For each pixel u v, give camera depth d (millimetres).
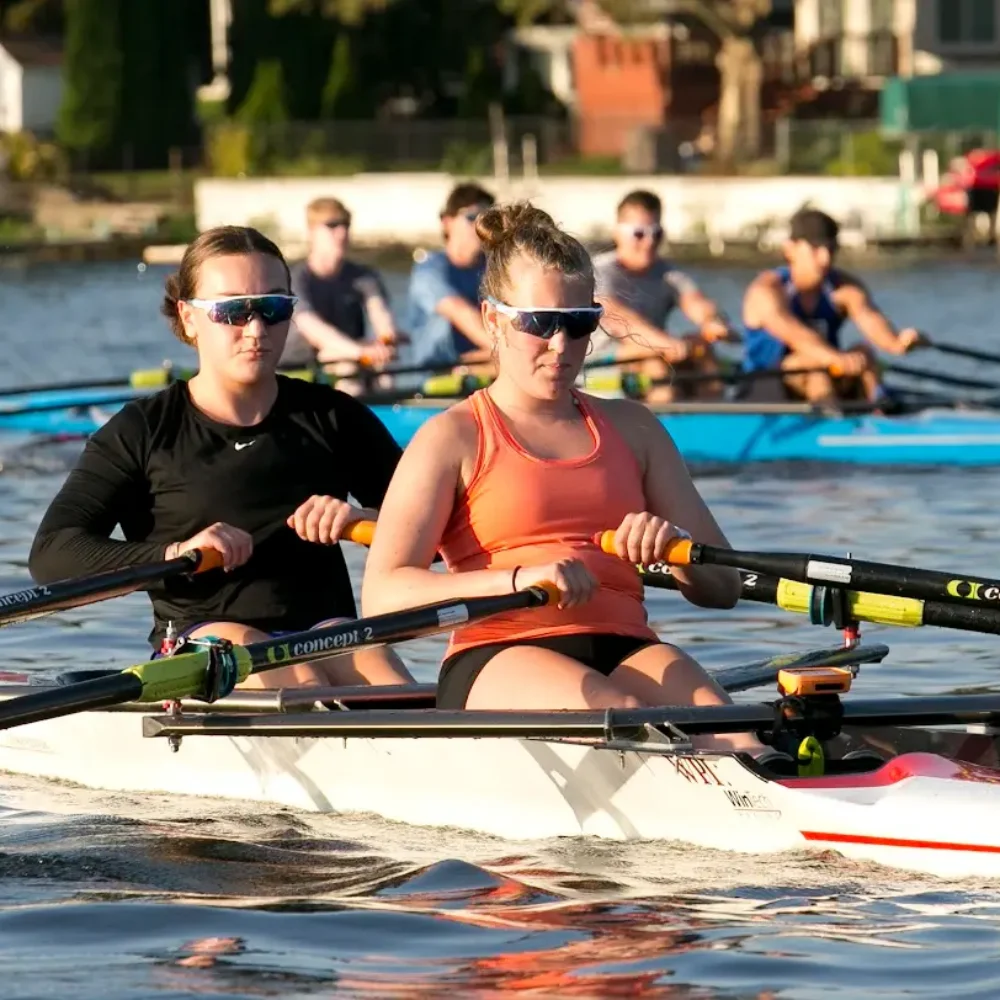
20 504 46500
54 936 18516
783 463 51875
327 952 17938
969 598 21047
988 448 50688
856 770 21219
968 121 160000
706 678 21406
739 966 17359
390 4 181125
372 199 162000
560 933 18328
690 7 163500
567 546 21453
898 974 17125
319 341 51375
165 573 22516
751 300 50875
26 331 97375
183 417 24156
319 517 22875
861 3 179625
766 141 173000
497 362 21828
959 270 129375
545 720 20391
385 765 22609
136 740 24391
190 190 179875
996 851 19016
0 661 30750
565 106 194000
